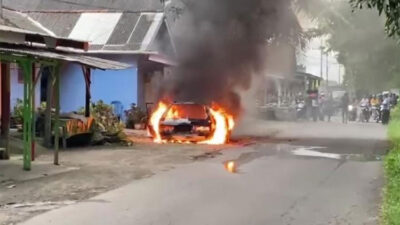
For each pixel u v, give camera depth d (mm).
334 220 7520
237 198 8992
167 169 12148
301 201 8797
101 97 25453
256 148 16875
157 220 7461
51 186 9992
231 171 11938
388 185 9742
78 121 16594
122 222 7332
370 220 7492
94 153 15094
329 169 12375
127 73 25359
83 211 7965
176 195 9195
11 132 16984
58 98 13148
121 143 17500
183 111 19141
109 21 26234
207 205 8430
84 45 12750
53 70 13297
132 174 11406
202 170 12023
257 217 7684
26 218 7508
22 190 9586
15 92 19766
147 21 26016
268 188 9922
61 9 28891
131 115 23953
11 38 10547
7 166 12320
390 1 8891
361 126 28344
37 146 15641
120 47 24734
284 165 12984
